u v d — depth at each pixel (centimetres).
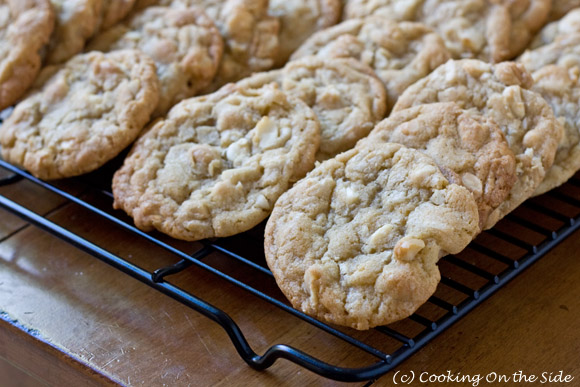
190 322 50
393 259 47
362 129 53
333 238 48
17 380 60
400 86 56
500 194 49
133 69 56
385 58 57
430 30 58
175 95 57
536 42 59
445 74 54
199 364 49
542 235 53
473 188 49
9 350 52
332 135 54
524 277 52
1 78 58
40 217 53
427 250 47
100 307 51
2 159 60
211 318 48
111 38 60
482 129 51
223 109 54
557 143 52
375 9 60
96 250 51
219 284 52
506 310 50
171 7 61
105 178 58
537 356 48
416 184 49
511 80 53
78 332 50
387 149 50
